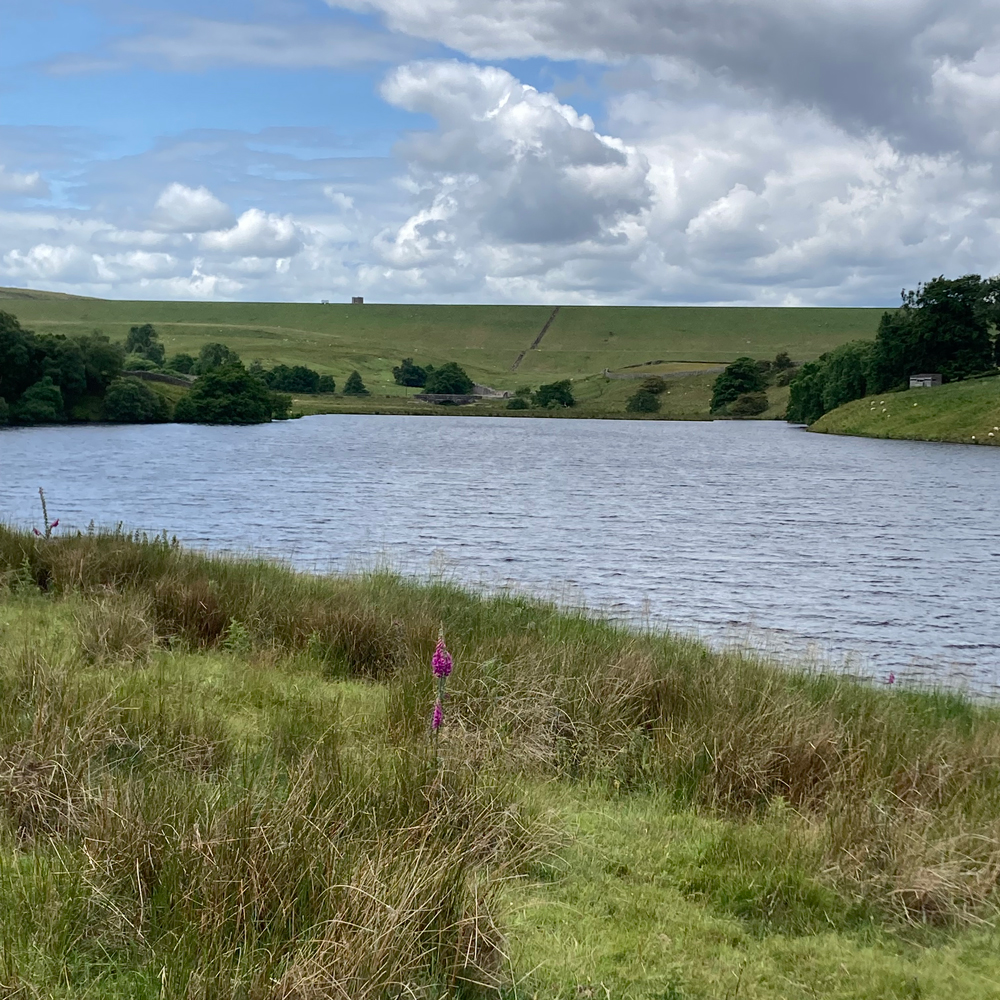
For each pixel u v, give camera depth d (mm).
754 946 5652
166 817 5562
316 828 5414
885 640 19125
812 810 7531
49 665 8375
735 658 11664
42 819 5930
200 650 11508
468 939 4938
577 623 13625
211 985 4270
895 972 5434
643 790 7996
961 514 40312
